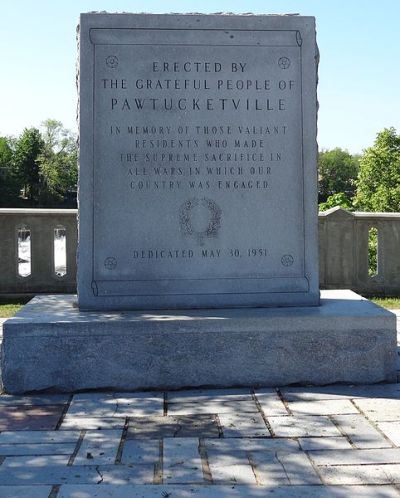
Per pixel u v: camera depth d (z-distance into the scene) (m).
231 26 6.13
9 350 5.41
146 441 4.33
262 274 6.16
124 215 6.02
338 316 5.61
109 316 5.66
